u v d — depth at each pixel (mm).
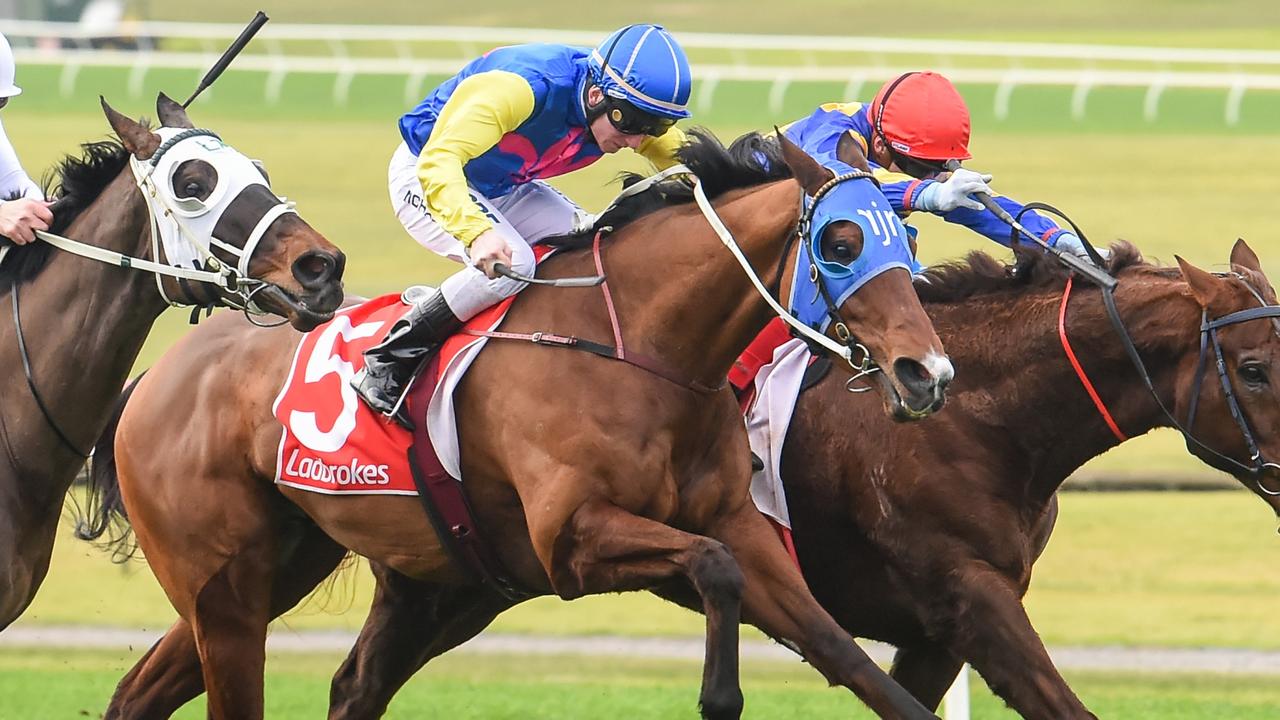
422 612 12781
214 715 12141
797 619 10297
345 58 71875
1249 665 18328
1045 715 10805
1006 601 11000
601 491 10195
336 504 11430
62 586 24141
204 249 10641
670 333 10391
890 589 11492
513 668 19141
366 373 10992
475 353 10742
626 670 19016
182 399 12086
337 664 19547
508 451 10539
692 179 10562
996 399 11281
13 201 11211
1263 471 10617
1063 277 11344
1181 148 56312
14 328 11250
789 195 10086
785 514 11484
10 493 11211
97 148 11250
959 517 11148
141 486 12148
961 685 14008
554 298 10688
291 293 10461
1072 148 56219
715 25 99188
